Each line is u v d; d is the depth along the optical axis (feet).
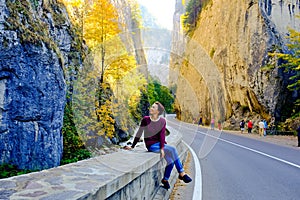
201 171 23.63
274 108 80.23
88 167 8.78
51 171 8.25
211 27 123.24
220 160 29.94
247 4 91.81
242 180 20.47
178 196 15.87
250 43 87.76
